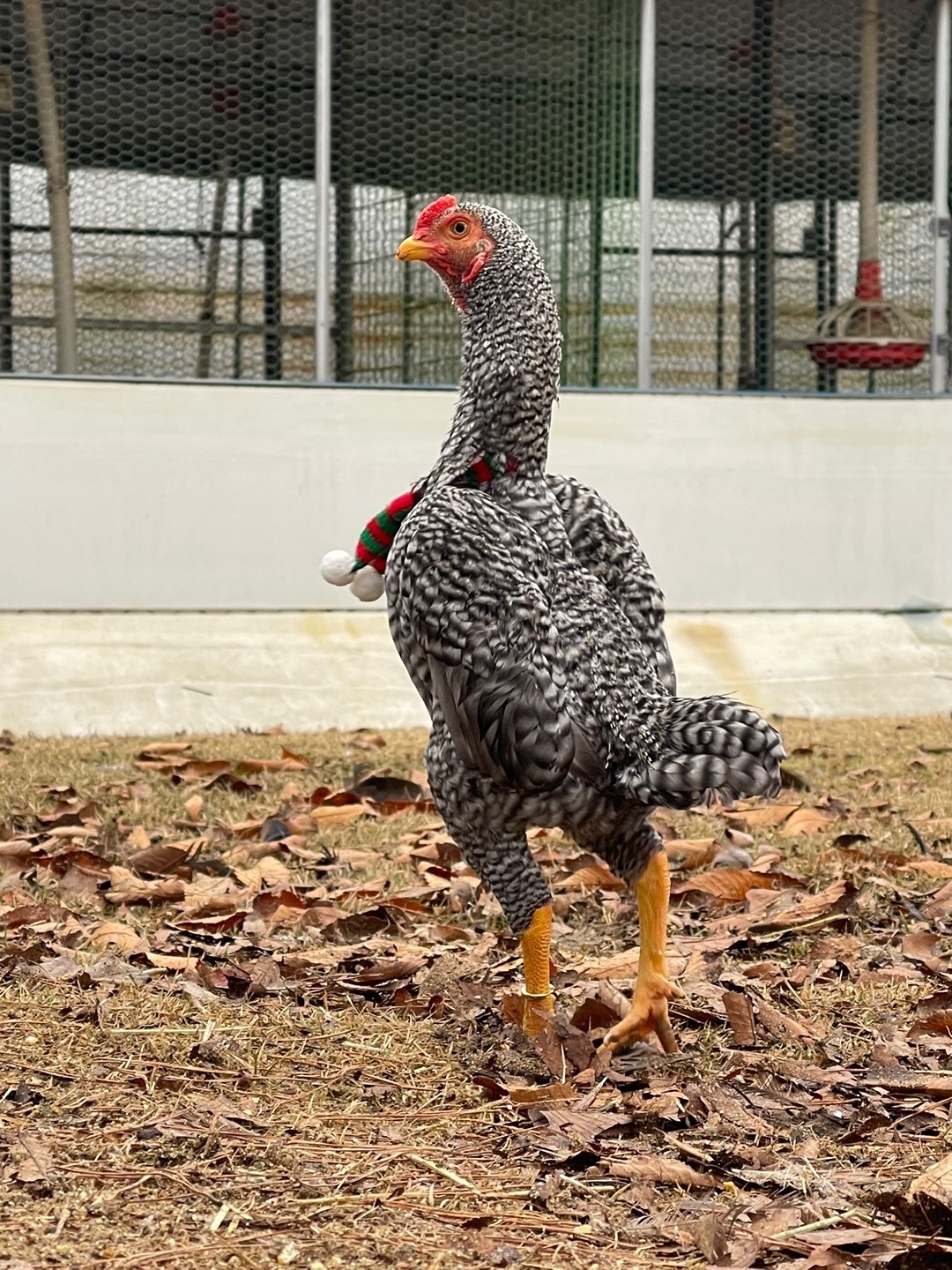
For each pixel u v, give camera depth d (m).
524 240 2.66
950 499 5.39
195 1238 2.26
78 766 3.86
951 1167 2.32
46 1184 2.33
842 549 5.35
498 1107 2.51
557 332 2.68
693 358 5.38
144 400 4.91
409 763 3.94
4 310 4.99
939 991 2.76
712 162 5.34
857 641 5.18
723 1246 2.26
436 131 5.16
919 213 5.45
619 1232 2.29
